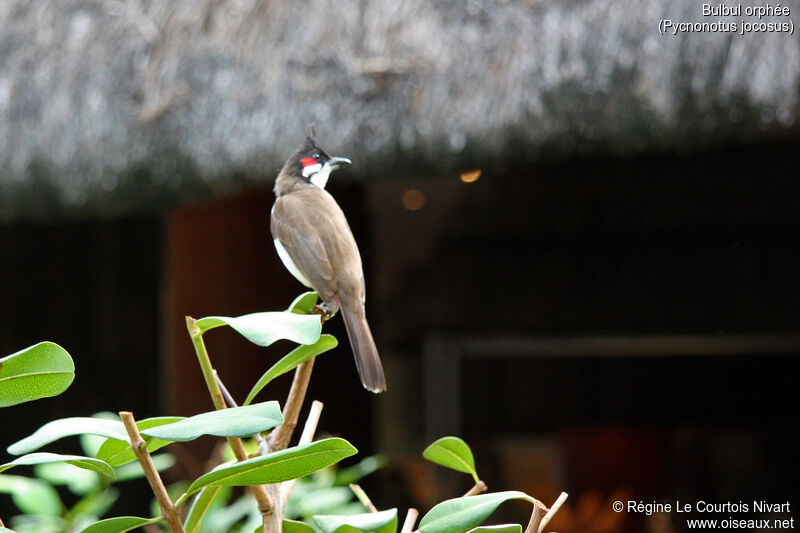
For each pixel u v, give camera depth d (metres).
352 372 10.12
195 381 8.96
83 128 6.34
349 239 4.16
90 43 6.60
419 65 5.87
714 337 8.67
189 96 6.21
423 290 9.43
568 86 5.54
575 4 5.75
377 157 5.82
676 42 5.43
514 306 9.02
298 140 5.90
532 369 9.22
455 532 1.82
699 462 8.85
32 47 6.70
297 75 6.07
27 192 6.44
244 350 9.12
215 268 9.12
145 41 6.49
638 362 9.00
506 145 5.64
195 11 6.52
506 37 5.80
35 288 9.09
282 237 4.22
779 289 8.56
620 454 8.95
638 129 5.48
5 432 8.88
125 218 9.12
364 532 1.83
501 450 9.31
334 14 6.21
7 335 9.01
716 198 9.03
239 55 6.25
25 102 6.50
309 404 9.88
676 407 8.94
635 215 9.20
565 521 8.91
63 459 1.79
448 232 9.81
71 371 1.81
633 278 8.90
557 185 9.46
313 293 2.38
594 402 9.13
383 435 9.98
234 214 9.18
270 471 1.72
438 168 5.82
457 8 6.00
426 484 9.73
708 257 8.86
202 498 2.01
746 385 8.84
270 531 1.87
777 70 5.24
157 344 9.05
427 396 9.39
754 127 5.32
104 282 9.13
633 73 5.45
